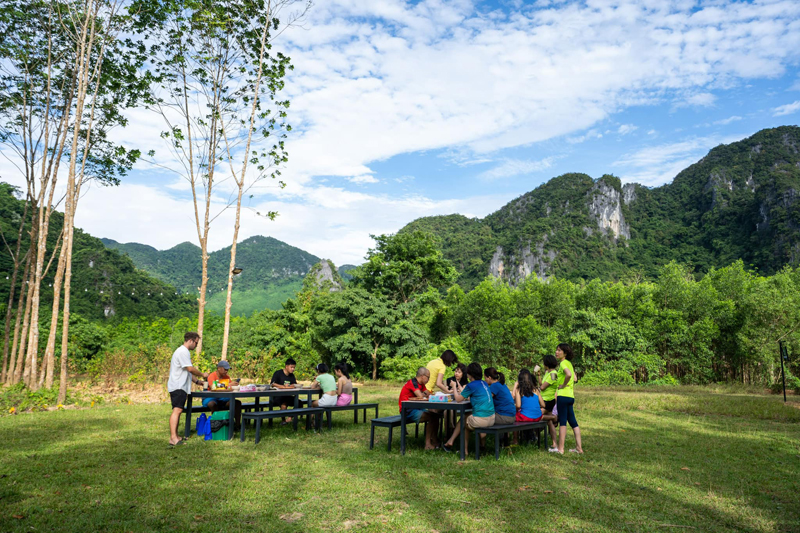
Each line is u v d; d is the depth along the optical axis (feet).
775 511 13.61
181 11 53.83
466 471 17.43
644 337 80.89
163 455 19.74
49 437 23.86
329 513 12.82
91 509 12.85
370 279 114.93
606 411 37.88
